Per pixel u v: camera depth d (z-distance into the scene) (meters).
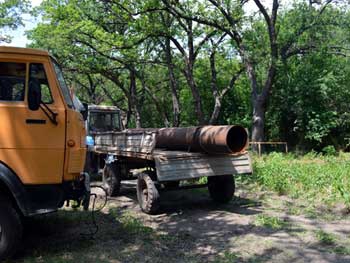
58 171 5.79
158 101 33.88
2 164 5.58
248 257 5.70
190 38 24.11
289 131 24.88
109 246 6.26
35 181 5.67
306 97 23.08
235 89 29.06
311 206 8.68
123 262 5.59
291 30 22.33
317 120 22.27
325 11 22.05
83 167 6.26
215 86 25.92
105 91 38.53
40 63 5.83
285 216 7.95
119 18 23.95
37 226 7.40
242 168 8.56
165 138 9.64
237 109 29.30
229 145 8.31
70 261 5.61
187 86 31.70
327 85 22.34
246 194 10.19
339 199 8.94
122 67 28.86
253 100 21.91
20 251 6.02
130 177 10.73
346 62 23.30
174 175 8.00
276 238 6.52
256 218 7.77
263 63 22.22
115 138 10.19
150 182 8.33
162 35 23.27
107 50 24.59
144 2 21.38
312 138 22.28
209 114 30.25
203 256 5.79
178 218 8.02
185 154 8.18
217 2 20.61
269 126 25.33
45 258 5.72
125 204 9.52
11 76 5.74
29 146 5.65
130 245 6.30
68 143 5.82
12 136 5.61
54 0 26.00
